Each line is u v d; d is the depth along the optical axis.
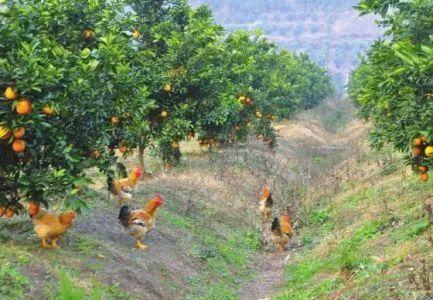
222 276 12.55
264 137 33.38
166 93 20.28
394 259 9.83
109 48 12.07
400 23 10.49
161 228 13.66
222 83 22.83
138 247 11.71
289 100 49.28
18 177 9.40
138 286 9.91
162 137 20.09
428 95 9.13
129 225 11.39
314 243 15.12
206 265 12.62
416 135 9.26
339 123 70.31
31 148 9.09
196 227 14.81
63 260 9.53
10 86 8.17
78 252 10.20
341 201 18.64
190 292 10.89
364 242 12.38
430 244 9.64
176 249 12.66
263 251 15.74
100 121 11.23
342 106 86.38
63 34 13.05
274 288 12.23
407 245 10.31
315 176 25.66
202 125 24.14
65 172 9.27
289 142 41.84
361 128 46.00
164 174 20.20
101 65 11.99
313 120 66.00
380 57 9.23
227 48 28.69
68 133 10.70
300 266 13.09
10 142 8.53
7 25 9.34
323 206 19.33
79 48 13.45
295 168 28.23
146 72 17.88
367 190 18.25
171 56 20.09
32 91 8.85
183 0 21.80
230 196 19.12
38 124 8.69
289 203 18.62
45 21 11.30
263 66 42.66
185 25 22.03
